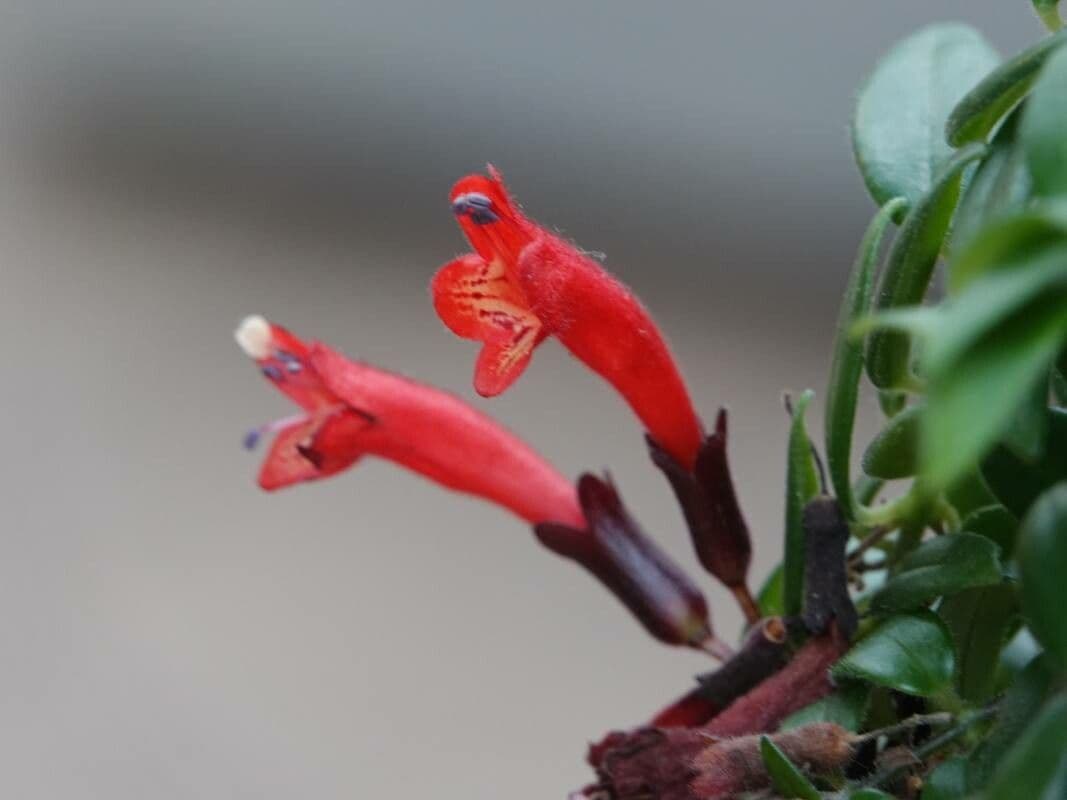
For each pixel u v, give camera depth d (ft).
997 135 1.77
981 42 1.94
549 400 3.71
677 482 1.93
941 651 1.81
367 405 2.00
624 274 3.69
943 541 1.83
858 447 2.24
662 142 3.63
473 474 2.00
